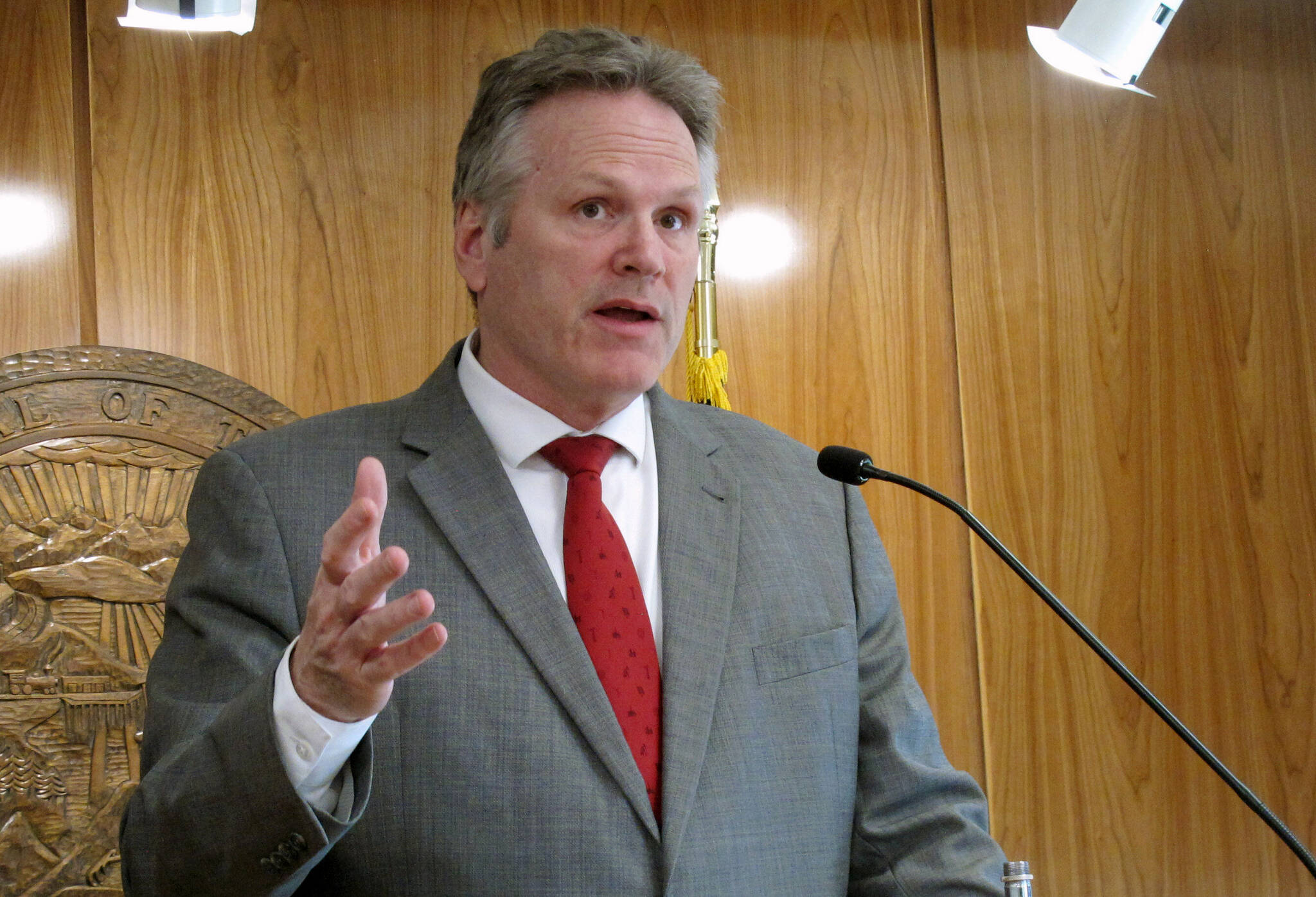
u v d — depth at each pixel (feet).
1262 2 13.64
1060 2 13.06
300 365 10.65
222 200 10.63
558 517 6.37
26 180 10.21
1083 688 12.19
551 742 5.63
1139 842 12.08
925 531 12.07
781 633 6.32
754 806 5.86
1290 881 12.34
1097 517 12.46
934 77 12.75
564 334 6.21
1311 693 12.71
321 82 11.01
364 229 10.93
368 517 4.23
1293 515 12.95
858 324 12.15
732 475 6.81
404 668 4.39
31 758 9.20
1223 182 13.28
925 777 6.38
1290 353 13.19
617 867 5.49
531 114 6.43
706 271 10.19
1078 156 12.95
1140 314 12.88
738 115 12.13
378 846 5.48
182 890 4.85
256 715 4.70
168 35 10.69
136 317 10.32
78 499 9.52
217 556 5.94
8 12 10.37
